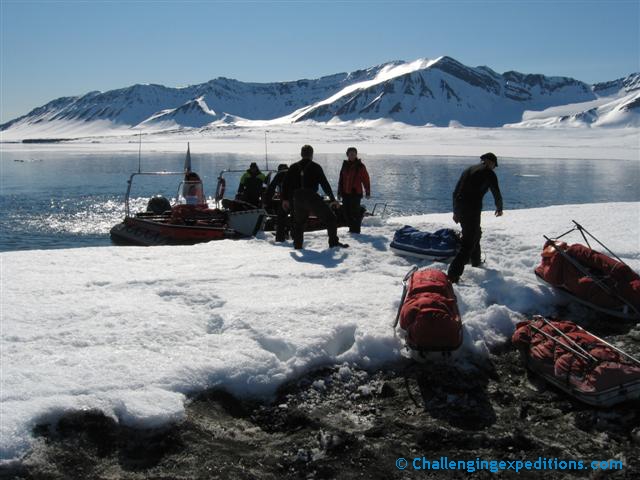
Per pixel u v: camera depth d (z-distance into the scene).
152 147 117.75
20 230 19.58
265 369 4.24
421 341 4.42
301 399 4.08
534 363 4.41
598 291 5.46
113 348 4.43
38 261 7.43
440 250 7.27
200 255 7.90
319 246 8.51
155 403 3.69
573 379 4.05
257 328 4.82
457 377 4.41
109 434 3.49
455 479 3.27
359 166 9.22
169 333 4.73
